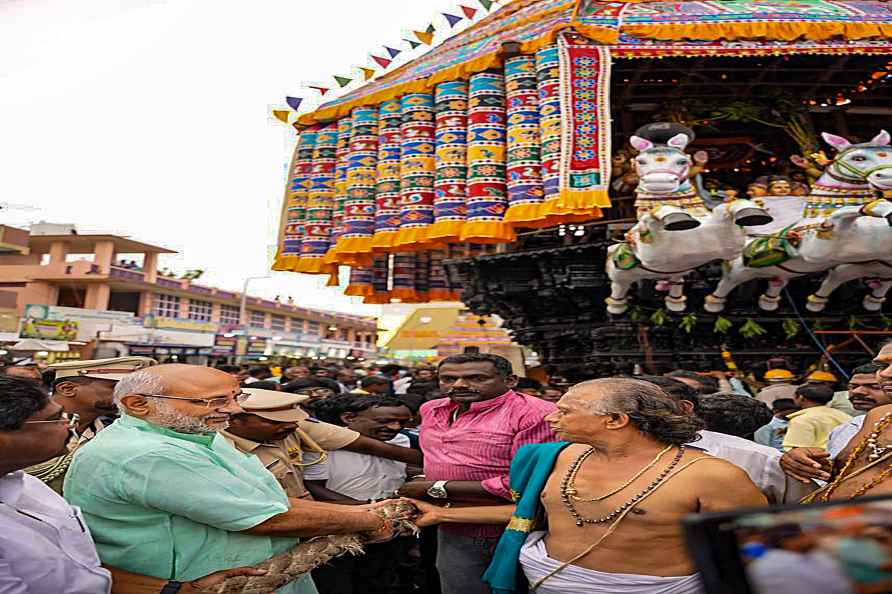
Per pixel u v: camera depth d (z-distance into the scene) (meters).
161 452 2.14
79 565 1.85
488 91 8.55
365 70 10.35
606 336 8.55
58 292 36.75
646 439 2.18
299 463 3.43
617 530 2.08
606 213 9.15
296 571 2.31
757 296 8.21
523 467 2.53
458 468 3.29
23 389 1.81
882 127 10.85
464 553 3.23
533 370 17.88
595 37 8.06
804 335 8.54
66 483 2.30
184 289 40.41
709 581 0.82
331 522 2.38
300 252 10.28
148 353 25.14
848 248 6.30
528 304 9.62
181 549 2.15
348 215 9.48
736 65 9.45
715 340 8.59
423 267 12.96
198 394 2.32
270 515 2.21
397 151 9.33
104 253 35.75
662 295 8.30
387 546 4.41
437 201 8.65
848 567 0.76
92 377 3.32
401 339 19.97
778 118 9.73
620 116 10.87
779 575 0.79
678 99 10.18
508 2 11.11
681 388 3.15
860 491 1.99
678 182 6.29
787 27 7.98
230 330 33.94
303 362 21.62
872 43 8.00
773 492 2.66
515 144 8.19
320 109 10.38
